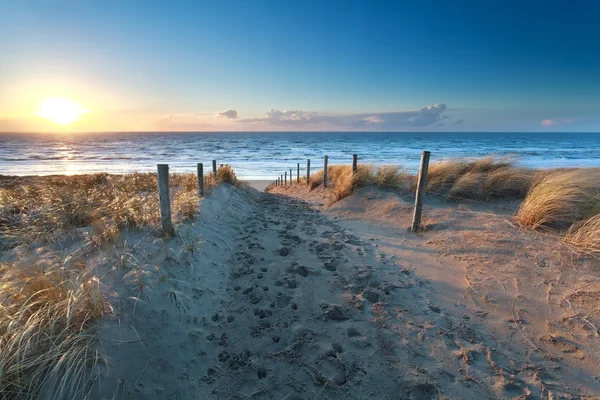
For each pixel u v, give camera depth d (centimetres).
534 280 366
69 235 430
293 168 3553
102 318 253
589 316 302
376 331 301
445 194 779
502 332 298
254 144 8200
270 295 362
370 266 440
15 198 617
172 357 252
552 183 557
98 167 3353
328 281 396
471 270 411
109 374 218
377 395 234
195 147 6906
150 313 275
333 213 797
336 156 4781
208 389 240
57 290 258
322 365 261
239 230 622
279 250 497
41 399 191
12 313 233
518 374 250
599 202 500
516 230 500
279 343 288
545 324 303
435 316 325
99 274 309
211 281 373
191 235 450
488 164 862
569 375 247
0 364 186
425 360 265
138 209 483
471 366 258
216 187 909
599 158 4122
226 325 311
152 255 361
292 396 235
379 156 4662
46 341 216
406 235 570
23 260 332
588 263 375
